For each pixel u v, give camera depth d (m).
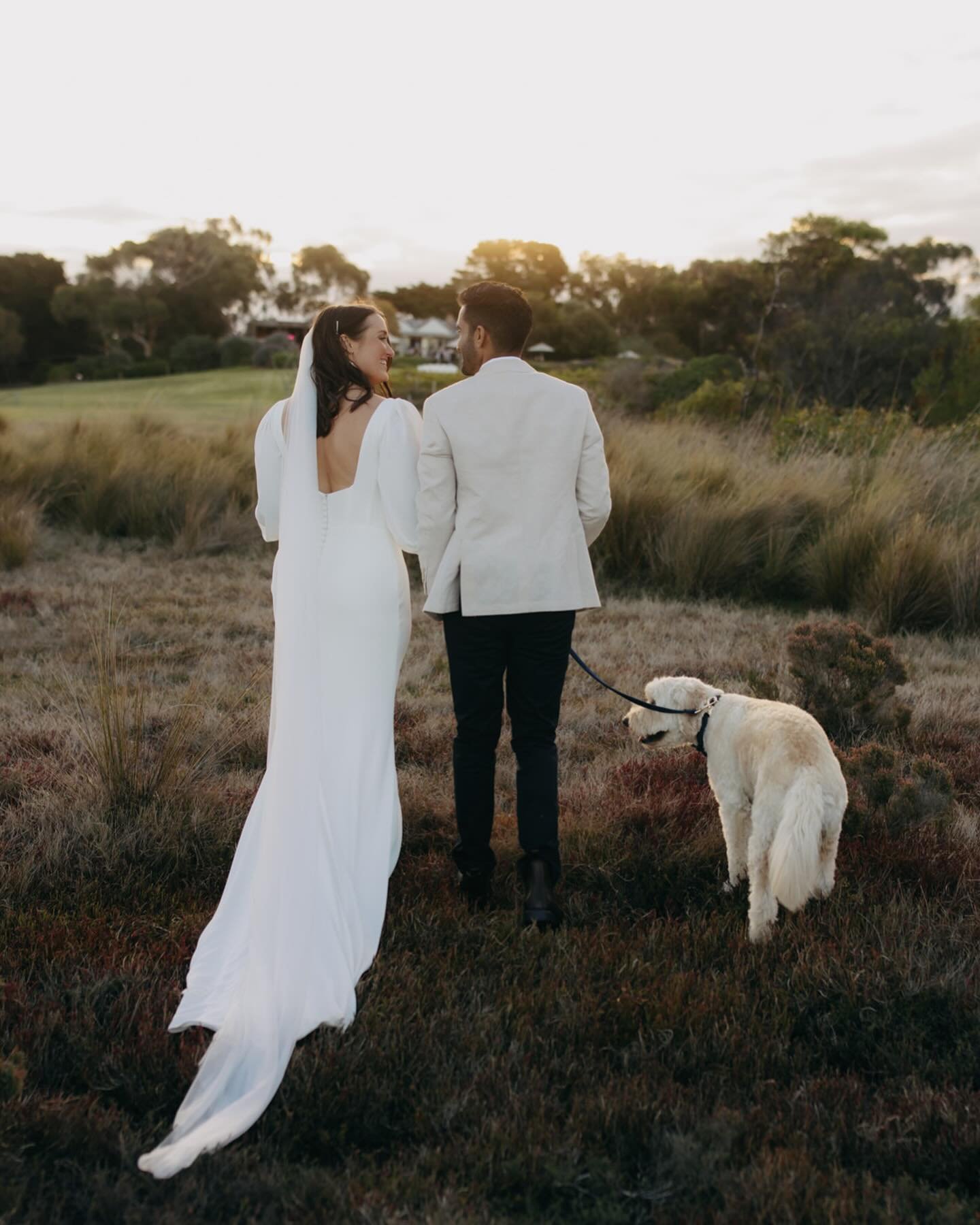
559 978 2.82
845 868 3.53
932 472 9.30
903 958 2.90
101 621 7.10
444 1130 2.24
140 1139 2.22
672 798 4.12
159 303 86.00
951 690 5.71
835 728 4.93
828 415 12.03
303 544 3.02
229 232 100.62
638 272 93.69
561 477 3.09
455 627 3.18
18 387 75.12
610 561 9.05
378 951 3.00
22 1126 2.17
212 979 2.80
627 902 3.38
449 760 4.73
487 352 3.16
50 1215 1.97
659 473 9.77
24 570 8.93
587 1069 2.43
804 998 2.75
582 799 4.18
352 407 3.09
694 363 29.67
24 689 5.58
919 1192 2.01
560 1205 2.03
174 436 13.76
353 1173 2.11
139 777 4.02
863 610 7.72
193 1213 1.99
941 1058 2.54
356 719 3.10
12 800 4.09
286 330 92.25
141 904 3.33
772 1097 2.34
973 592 7.32
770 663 6.18
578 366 38.06
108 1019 2.65
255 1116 2.26
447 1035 2.55
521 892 3.41
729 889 3.46
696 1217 1.97
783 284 38.53
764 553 8.77
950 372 27.69
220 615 7.43
